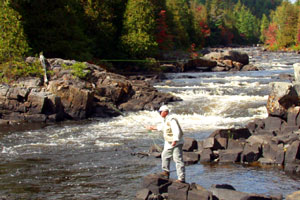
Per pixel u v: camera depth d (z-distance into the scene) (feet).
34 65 69.82
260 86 91.81
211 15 421.18
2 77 67.31
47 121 61.72
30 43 104.78
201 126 55.77
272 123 46.70
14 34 82.28
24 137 49.14
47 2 111.34
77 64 73.00
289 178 30.40
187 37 262.26
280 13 371.56
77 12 134.51
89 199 26.35
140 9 148.97
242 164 34.86
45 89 65.41
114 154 39.73
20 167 34.88
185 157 36.09
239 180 30.04
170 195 25.05
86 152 40.73
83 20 137.39
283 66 158.30
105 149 42.06
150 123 60.39
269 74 122.83
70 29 116.57
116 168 34.35
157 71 143.84
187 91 88.17
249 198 23.32
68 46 112.06
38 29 108.68
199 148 39.17
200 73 141.08
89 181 30.58
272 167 33.71
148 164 35.58
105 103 70.23
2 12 83.10
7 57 76.79
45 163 36.29
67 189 28.60
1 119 61.31
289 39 315.37
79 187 29.07
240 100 74.13
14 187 29.17
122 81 74.54
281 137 39.60
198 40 320.09
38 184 29.89
